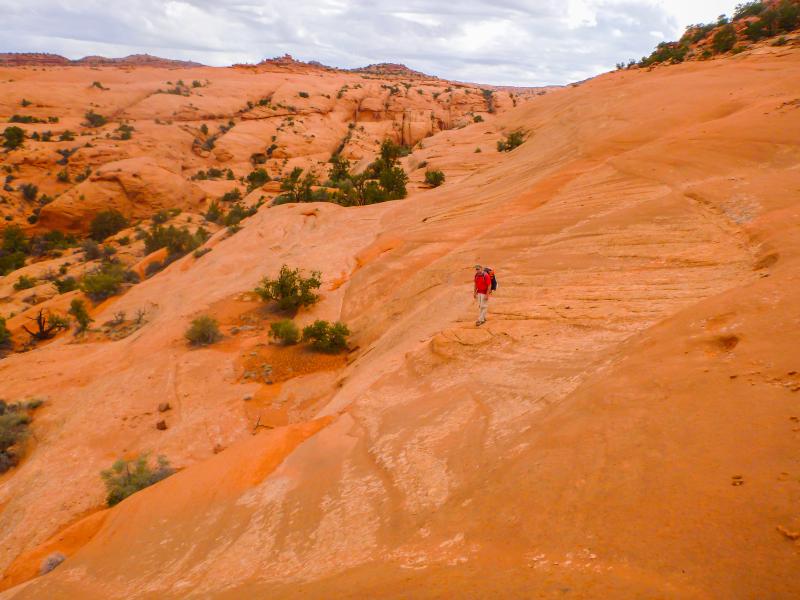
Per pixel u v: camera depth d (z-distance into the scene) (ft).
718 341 19.97
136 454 58.13
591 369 25.03
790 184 48.01
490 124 255.09
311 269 101.91
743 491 11.46
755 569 9.28
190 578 22.04
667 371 19.19
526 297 45.98
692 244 42.86
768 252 33.81
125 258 198.80
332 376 69.05
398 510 19.67
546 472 15.93
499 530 14.47
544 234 61.57
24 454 65.26
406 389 36.76
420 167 211.82
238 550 22.75
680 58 197.16
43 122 382.22
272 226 135.13
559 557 12.05
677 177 62.59
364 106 516.73
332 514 22.03
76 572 28.48
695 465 13.20
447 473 21.13
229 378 72.13
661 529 11.46
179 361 77.00
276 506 25.54
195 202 289.53
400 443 26.55
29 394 77.00
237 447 34.47
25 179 294.46
